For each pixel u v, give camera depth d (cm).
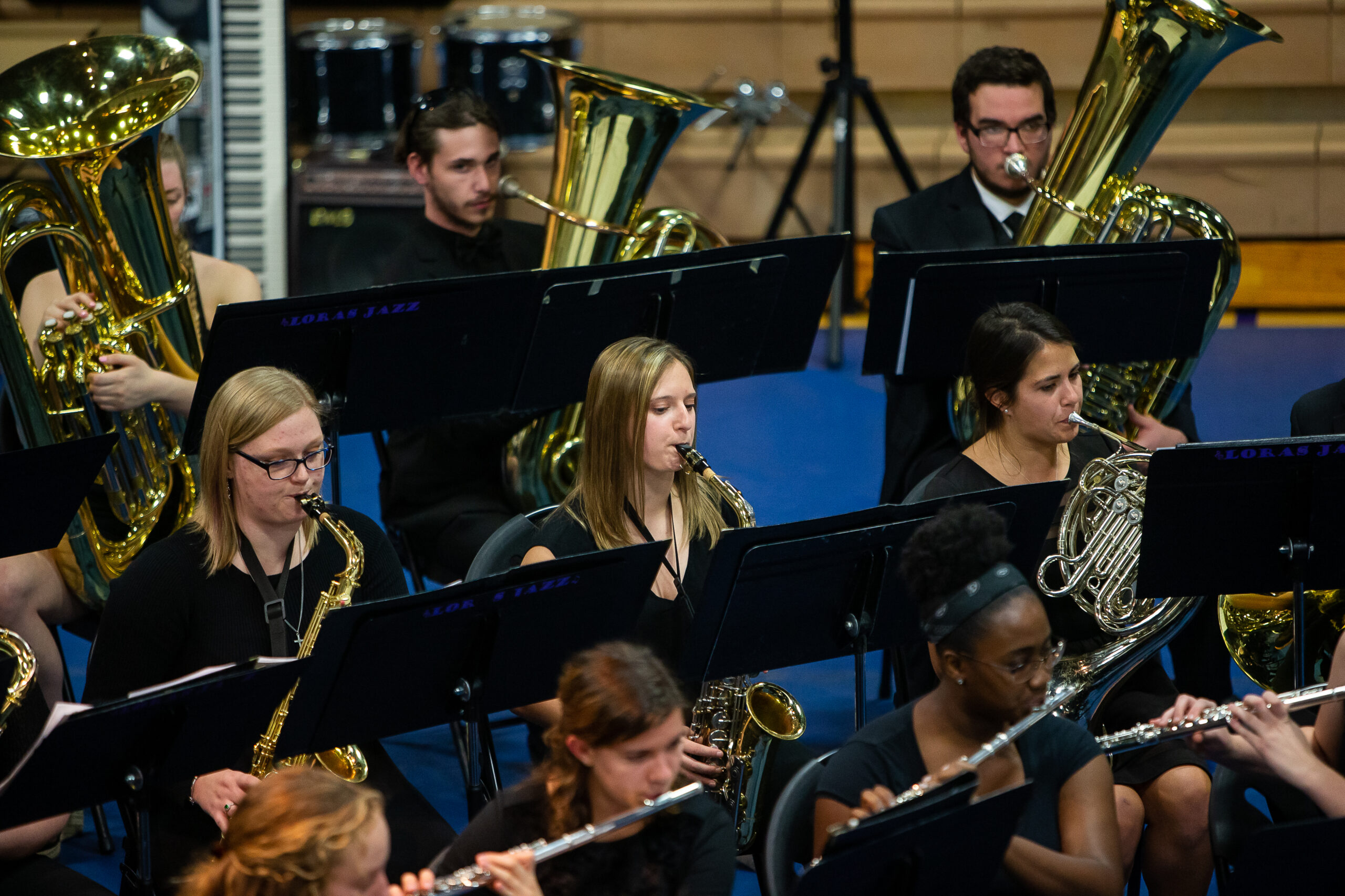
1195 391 2483
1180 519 1059
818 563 1028
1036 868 835
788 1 3189
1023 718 840
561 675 850
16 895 960
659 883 834
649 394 1123
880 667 1714
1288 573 1091
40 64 1363
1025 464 1202
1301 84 3084
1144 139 1490
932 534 841
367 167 2728
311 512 1072
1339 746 963
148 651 1058
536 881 798
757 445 2381
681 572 1170
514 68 2844
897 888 783
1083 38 3109
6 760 1017
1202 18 1403
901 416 1525
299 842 714
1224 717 904
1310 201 3009
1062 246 1345
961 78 1589
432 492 1540
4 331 1332
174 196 1513
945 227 1612
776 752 1116
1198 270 1386
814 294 1464
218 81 2644
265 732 1025
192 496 1427
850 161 2652
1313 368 2566
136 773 900
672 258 1351
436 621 959
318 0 3180
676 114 1502
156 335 1423
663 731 787
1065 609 1174
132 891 950
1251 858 827
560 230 1562
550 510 1202
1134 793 1077
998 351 1167
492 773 1088
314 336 1265
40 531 1116
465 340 1323
